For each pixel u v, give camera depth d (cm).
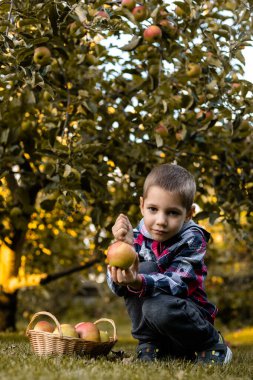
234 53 300
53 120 353
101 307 1023
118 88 372
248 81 312
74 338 211
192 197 221
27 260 564
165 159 376
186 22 289
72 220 503
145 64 341
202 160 377
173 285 206
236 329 768
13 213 395
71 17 271
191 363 209
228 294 762
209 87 314
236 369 201
